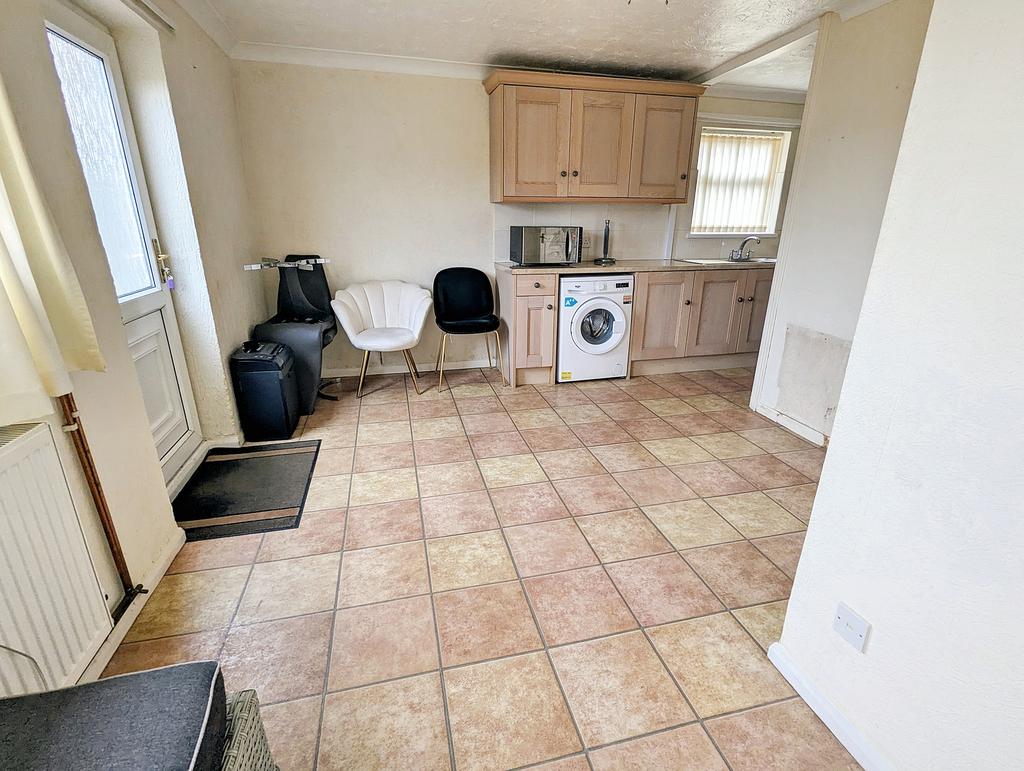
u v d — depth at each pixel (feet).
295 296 10.77
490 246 13.01
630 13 8.58
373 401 11.36
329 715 4.11
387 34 9.59
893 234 3.23
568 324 11.91
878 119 7.71
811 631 4.20
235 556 6.09
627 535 6.53
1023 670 2.73
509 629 5.00
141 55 6.98
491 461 8.54
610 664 4.62
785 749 3.88
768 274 12.91
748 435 9.62
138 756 2.21
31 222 3.85
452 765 3.75
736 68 10.98
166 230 7.73
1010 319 2.64
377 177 11.81
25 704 2.46
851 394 3.64
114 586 4.88
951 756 3.15
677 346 12.91
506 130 11.09
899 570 3.38
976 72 2.69
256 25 9.21
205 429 8.84
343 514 6.97
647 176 12.30
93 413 4.67
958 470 2.96
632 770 3.72
